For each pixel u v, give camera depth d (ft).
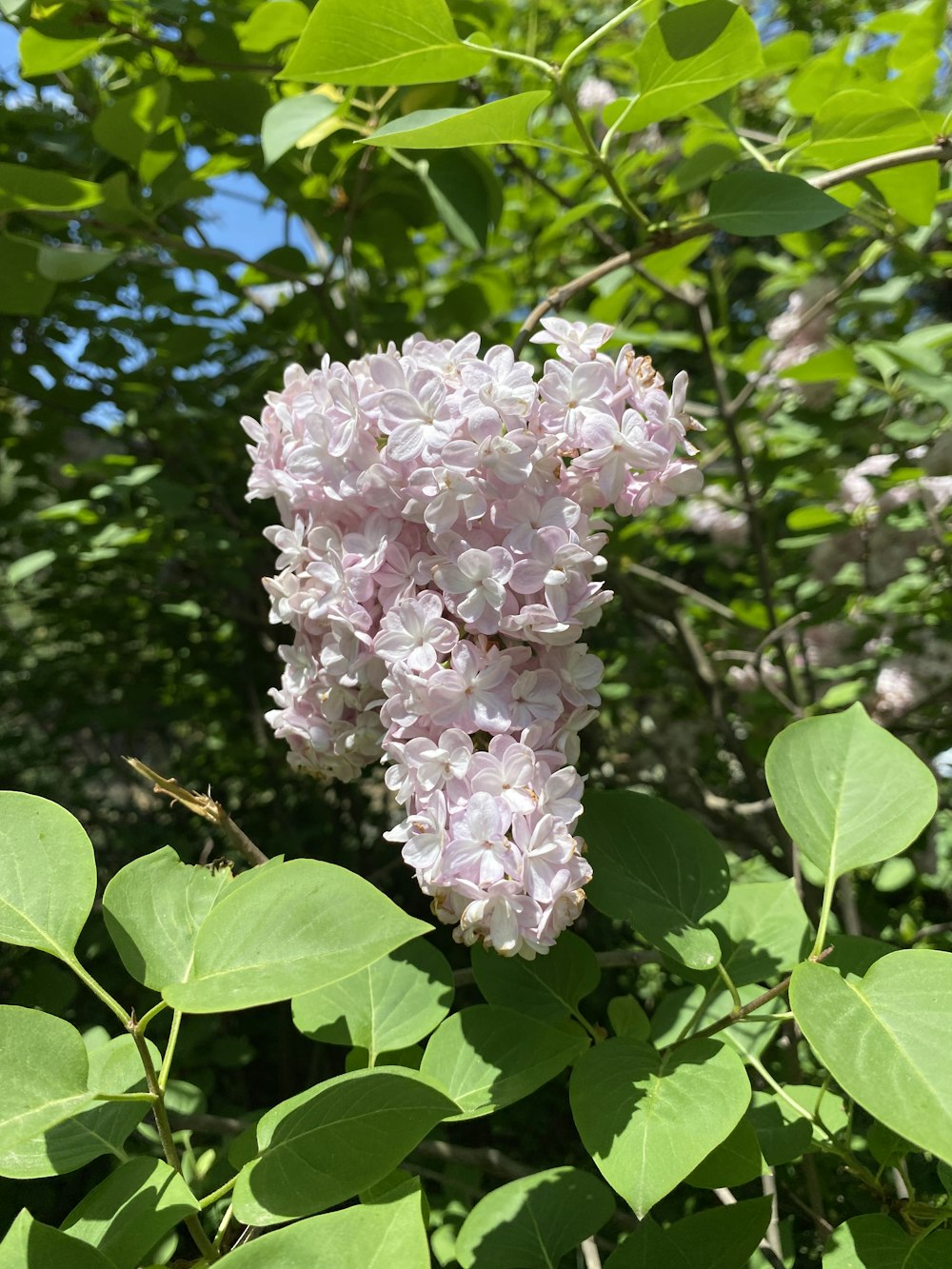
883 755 1.09
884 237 2.04
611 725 3.49
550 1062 1.01
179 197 1.77
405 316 2.31
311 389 1.11
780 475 2.58
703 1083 0.89
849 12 3.21
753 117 2.94
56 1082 0.79
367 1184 0.81
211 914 0.81
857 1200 1.46
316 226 2.07
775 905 1.30
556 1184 1.11
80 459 2.88
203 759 3.53
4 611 3.70
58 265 1.60
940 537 2.27
